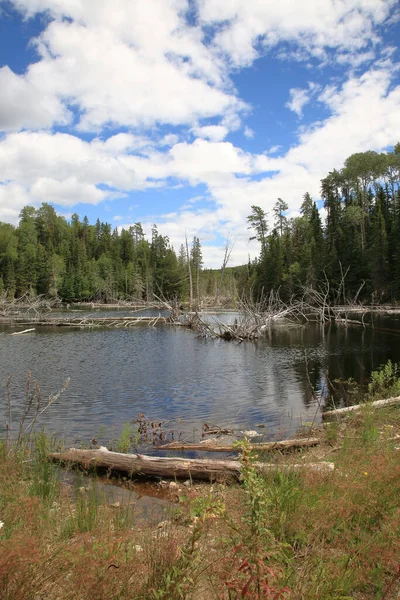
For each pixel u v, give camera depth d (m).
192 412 10.61
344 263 56.81
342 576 2.77
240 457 2.78
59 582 2.71
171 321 40.59
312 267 56.78
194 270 87.25
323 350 21.66
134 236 132.38
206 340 27.33
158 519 4.53
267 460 5.94
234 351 22.06
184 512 4.36
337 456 5.68
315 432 8.28
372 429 6.86
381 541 3.23
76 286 89.00
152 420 9.84
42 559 2.78
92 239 125.31
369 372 15.53
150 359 19.33
